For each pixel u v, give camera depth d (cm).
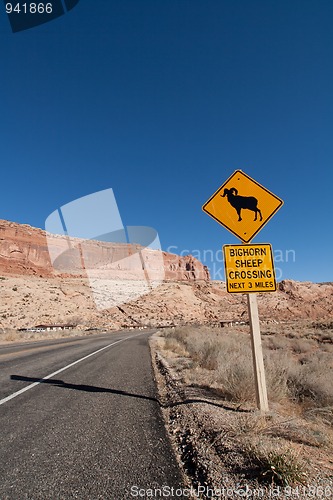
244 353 960
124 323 5922
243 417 438
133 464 320
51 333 3094
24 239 11706
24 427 430
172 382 735
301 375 715
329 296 9562
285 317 7531
